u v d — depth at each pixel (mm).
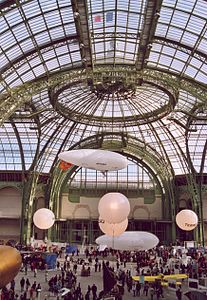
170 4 34562
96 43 42188
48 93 46062
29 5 32594
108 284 21969
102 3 35438
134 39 40375
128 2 35219
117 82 46750
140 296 30578
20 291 30562
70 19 35531
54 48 39438
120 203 22109
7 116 36406
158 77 40250
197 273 35156
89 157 25984
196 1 33250
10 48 37562
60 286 29344
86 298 26047
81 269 42625
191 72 44750
